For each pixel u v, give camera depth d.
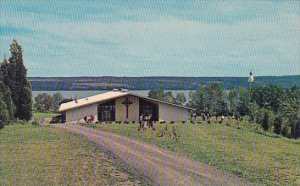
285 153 42.19
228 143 48.66
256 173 30.12
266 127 72.88
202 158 36.50
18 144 45.50
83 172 29.66
